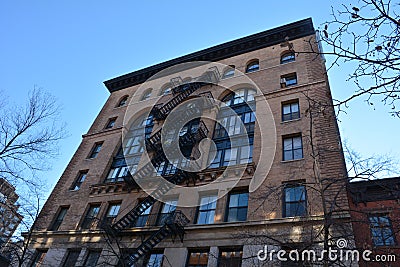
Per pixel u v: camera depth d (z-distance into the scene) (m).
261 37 29.98
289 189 15.77
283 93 22.67
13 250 18.25
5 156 16.23
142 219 19.16
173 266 15.15
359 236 11.27
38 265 19.34
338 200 12.58
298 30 28.53
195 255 15.53
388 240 10.80
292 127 19.44
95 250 18.67
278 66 26.34
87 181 24.56
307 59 25.34
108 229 17.73
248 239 13.76
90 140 29.66
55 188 25.02
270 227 14.32
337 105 5.54
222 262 14.48
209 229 15.86
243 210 16.41
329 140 17.06
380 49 4.88
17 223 19.38
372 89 5.07
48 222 22.08
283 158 18.00
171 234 16.34
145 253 15.56
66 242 19.81
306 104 20.62
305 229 12.60
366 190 13.84
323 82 21.95
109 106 34.41
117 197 21.66
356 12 4.97
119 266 14.67
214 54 32.38
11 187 17.36
